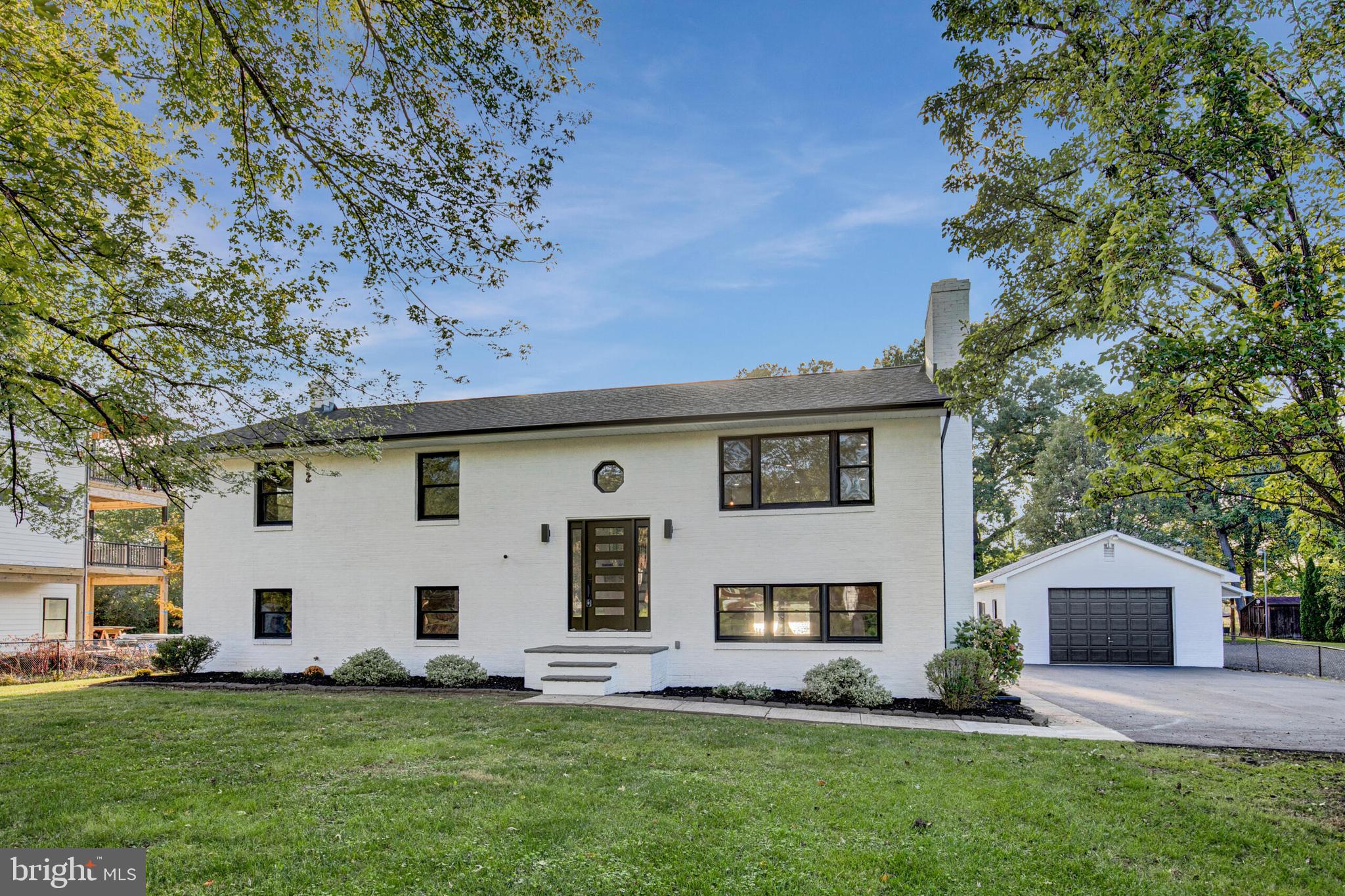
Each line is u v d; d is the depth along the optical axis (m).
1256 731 10.19
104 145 7.88
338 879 4.71
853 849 5.29
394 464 15.24
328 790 6.49
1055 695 14.27
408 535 14.99
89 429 9.09
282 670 15.30
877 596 12.74
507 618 14.34
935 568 12.45
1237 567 38.06
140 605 36.19
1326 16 6.43
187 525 16.17
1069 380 36.84
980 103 8.95
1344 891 4.86
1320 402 6.02
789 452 13.55
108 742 8.38
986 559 40.19
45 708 10.76
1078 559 22.16
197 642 15.30
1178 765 7.84
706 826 5.70
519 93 7.62
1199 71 6.34
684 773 7.15
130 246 7.93
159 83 7.61
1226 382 6.40
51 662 17.14
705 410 13.43
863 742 8.74
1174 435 8.35
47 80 6.98
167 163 8.81
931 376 14.44
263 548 15.73
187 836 5.39
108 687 13.79
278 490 15.93
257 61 7.52
